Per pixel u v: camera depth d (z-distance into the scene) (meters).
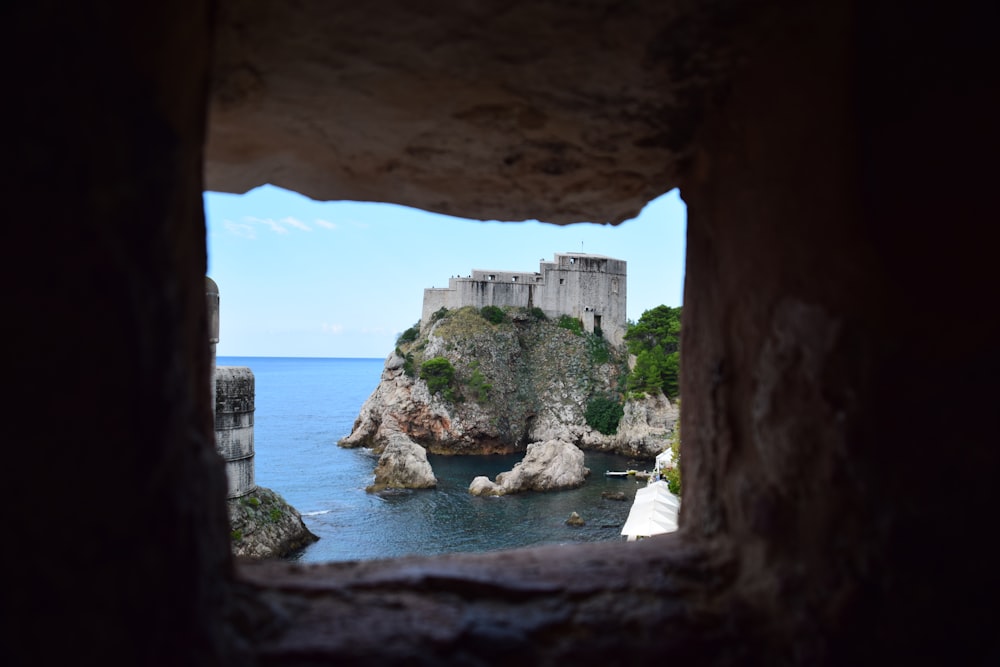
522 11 2.76
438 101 3.39
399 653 2.50
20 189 1.61
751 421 3.17
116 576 1.76
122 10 1.82
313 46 2.91
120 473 1.77
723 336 3.47
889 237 2.39
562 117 3.58
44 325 1.65
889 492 2.43
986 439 2.25
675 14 2.81
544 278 67.56
